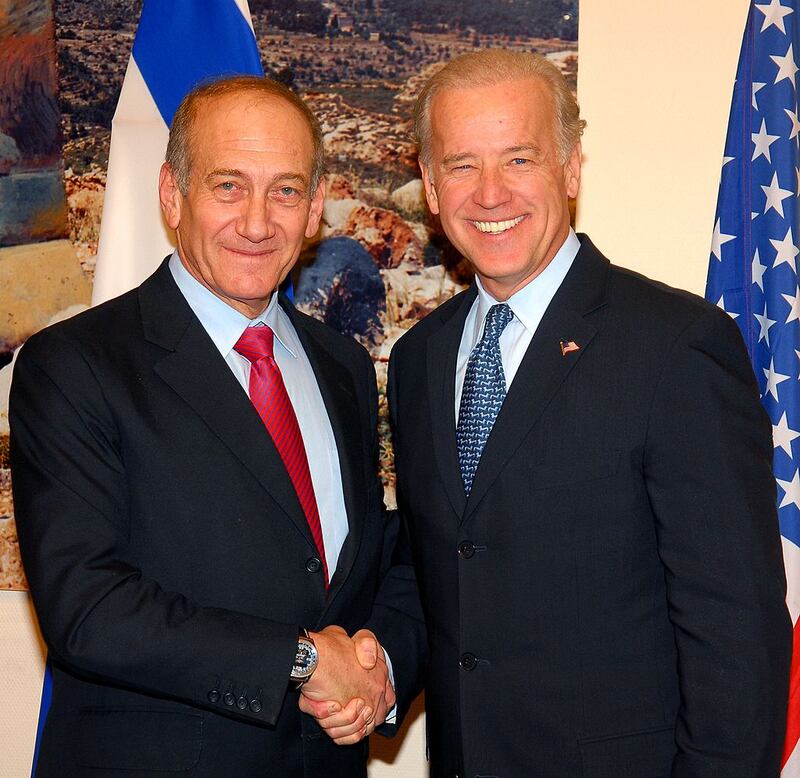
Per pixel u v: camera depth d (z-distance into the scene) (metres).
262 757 1.58
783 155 2.23
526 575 1.58
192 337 1.67
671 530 1.51
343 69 2.49
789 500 2.15
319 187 1.84
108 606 1.49
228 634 1.50
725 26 2.48
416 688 1.88
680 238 2.52
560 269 1.73
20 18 2.54
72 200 2.55
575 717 1.55
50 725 1.62
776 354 2.19
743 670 1.43
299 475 1.72
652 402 1.53
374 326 2.53
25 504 1.58
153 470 1.58
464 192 1.68
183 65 2.22
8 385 2.60
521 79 1.68
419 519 1.75
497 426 1.62
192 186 1.69
